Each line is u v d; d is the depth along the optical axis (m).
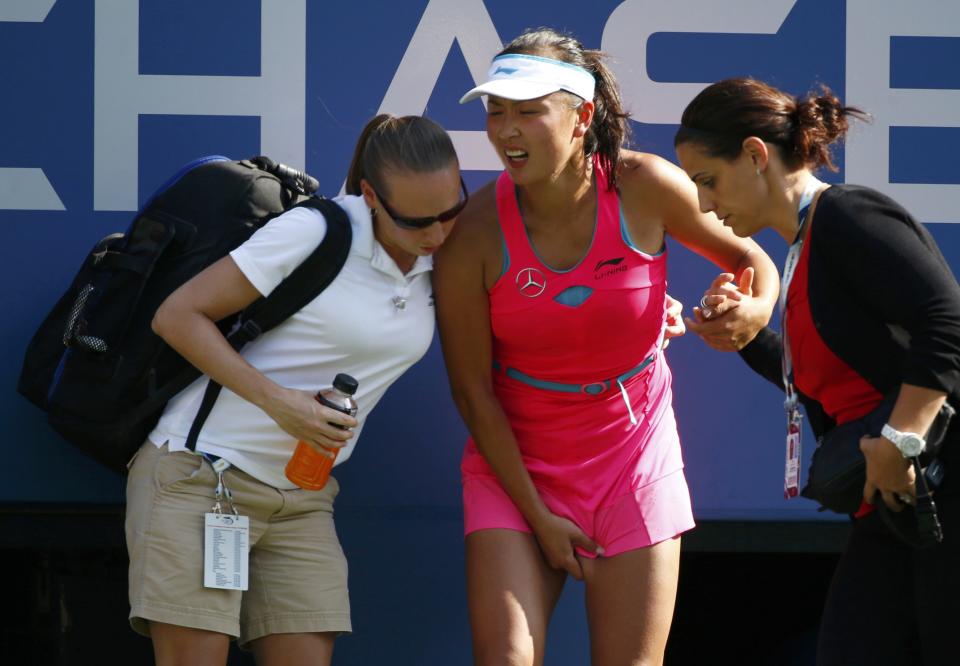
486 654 10.56
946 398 8.73
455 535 13.31
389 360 10.52
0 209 12.95
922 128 13.31
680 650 16.52
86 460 13.02
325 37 13.05
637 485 11.12
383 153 9.88
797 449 9.90
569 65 10.15
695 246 11.27
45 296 13.02
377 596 13.28
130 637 15.31
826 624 9.72
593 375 10.98
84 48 12.93
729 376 13.38
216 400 10.25
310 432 9.71
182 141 13.04
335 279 10.10
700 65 13.22
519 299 10.60
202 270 10.76
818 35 13.24
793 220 9.60
